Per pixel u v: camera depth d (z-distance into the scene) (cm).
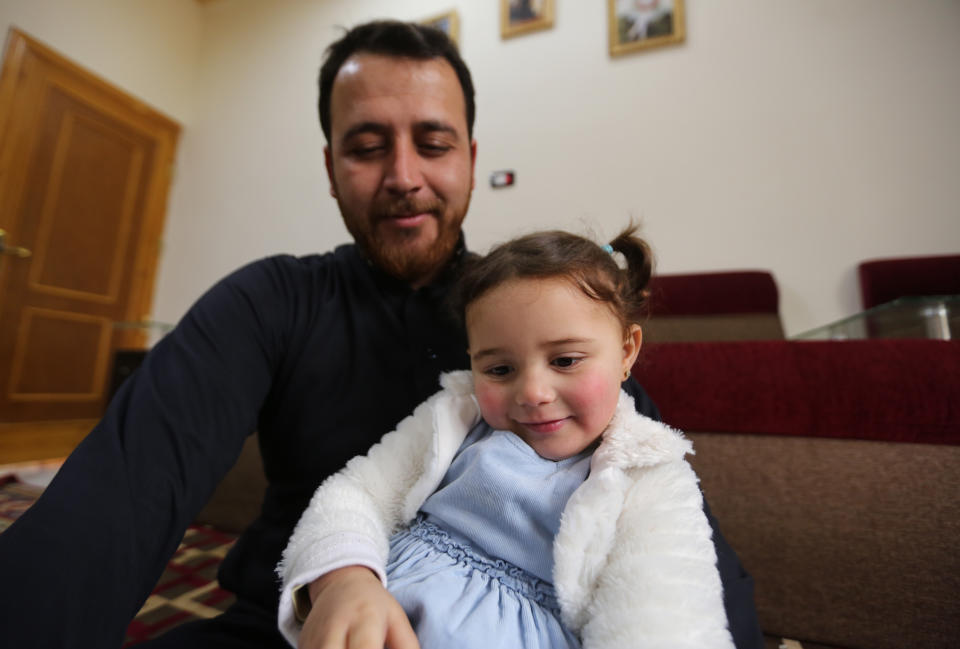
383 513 52
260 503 126
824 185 217
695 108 242
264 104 339
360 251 71
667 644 35
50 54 280
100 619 37
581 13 269
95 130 304
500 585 45
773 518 72
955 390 66
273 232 320
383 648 36
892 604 66
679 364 79
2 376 259
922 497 66
